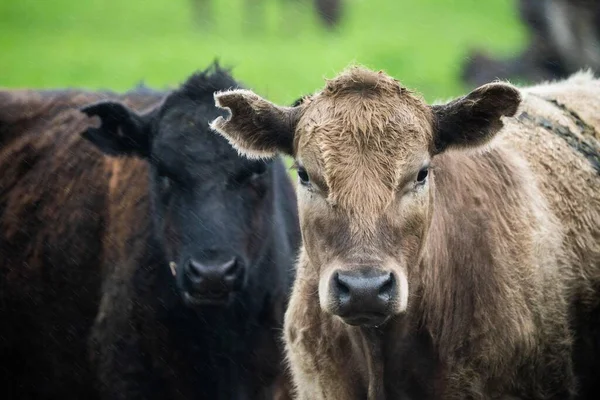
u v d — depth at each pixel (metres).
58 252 13.89
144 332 12.96
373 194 9.77
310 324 11.37
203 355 12.98
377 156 9.89
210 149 12.57
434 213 10.92
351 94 10.24
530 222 11.63
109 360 13.11
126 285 13.07
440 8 55.22
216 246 12.16
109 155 13.48
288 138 10.57
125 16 52.88
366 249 9.62
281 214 13.59
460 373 11.03
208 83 13.09
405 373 11.06
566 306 11.93
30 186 14.51
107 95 15.46
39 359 14.07
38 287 13.98
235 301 12.77
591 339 12.55
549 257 11.69
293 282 13.06
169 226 12.55
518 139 12.42
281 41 46.66
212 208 12.32
